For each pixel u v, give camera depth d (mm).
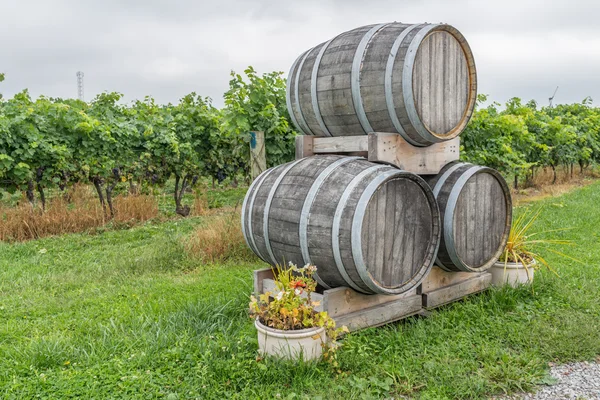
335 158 4645
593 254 7258
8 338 4527
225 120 8375
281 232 4496
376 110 4641
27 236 8914
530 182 16359
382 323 4570
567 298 5375
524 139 13141
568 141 16047
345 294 4344
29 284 6230
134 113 12570
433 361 3938
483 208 5203
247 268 6836
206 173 12211
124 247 8102
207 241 7504
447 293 5129
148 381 3637
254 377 3674
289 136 8562
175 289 5895
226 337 4293
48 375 3764
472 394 3514
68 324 4859
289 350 3766
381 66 4551
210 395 3473
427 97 4652
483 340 4363
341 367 3871
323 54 5047
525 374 3760
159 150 10844
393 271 4355
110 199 10422
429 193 4480
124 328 4691
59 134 9758
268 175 5070
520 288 5527
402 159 4727
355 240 3971
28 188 9695
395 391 3588
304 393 3527
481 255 5250
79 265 7117
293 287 3918
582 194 13625
